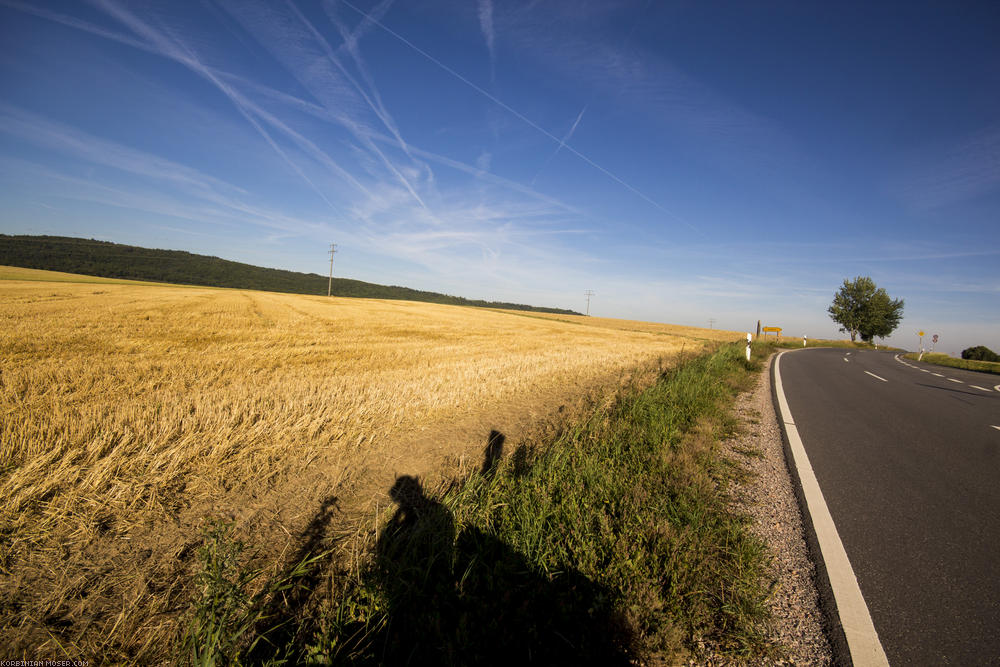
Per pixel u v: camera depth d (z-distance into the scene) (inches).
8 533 120.0
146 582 104.7
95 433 188.7
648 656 87.8
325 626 91.3
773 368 649.6
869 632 92.2
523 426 251.9
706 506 142.7
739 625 94.7
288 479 164.2
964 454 223.5
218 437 187.3
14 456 163.5
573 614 96.7
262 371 369.7
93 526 124.9
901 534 134.6
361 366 422.6
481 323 1328.7
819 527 137.2
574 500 141.2
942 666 83.5
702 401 302.7
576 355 618.8
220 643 85.9
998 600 103.9
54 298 1113.4
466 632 88.7
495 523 130.0
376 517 136.6
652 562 112.3
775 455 210.8
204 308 1087.6
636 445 200.7
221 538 104.5
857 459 208.5
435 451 202.4
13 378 292.8
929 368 853.8
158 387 293.4
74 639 88.4
